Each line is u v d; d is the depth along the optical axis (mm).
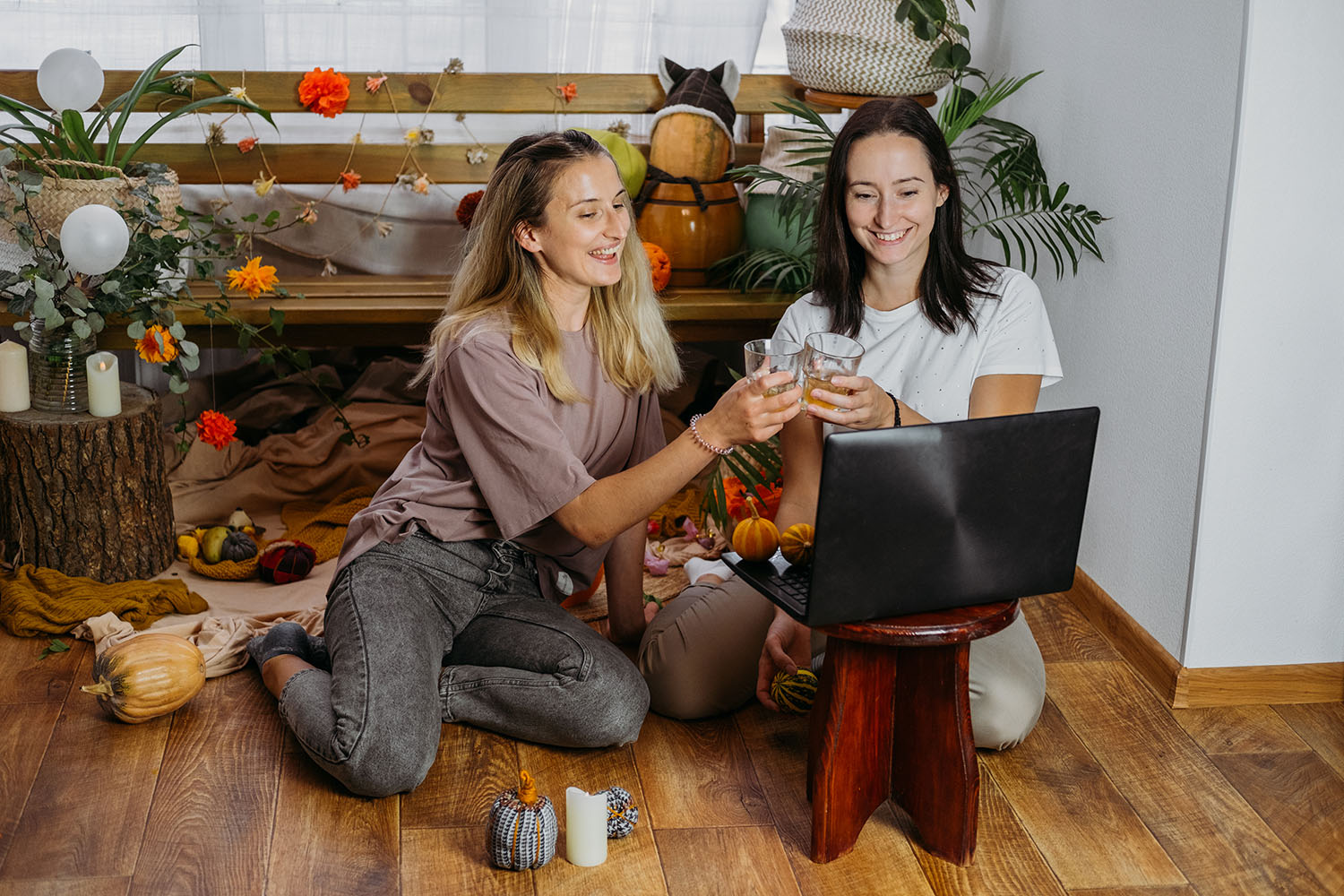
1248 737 2293
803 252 3240
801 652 2277
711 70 3398
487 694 2184
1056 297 2846
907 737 1926
